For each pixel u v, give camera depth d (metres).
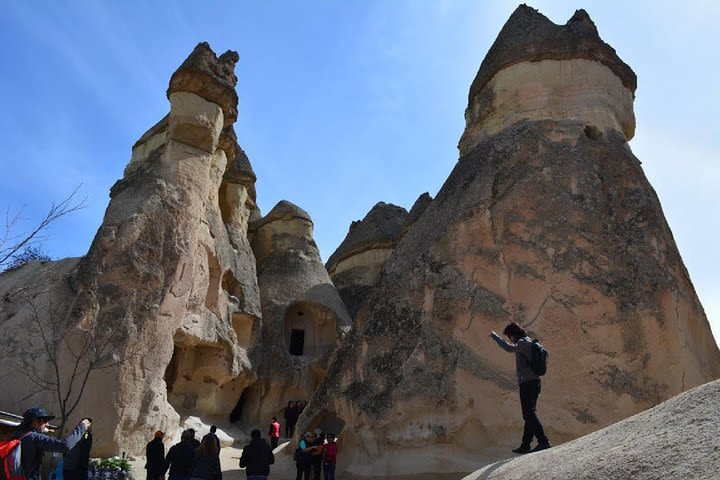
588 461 4.00
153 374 13.51
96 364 12.22
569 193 10.61
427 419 9.37
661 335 9.26
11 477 4.24
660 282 9.61
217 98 16.45
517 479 4.51
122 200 15.01
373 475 9.38
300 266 24.67
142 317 13.62
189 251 15.10
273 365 21.62
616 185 10.79
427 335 10.00
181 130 15.96
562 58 12.14
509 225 10.47
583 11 13.01
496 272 10.20
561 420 8.89
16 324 13.23
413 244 11.69
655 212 10.49
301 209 26.47
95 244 13.99
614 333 9.41
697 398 4.13
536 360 6.28
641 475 3.44
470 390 9.38
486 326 9.80
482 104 12.84
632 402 8.93
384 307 10.88
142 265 14.05
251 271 21.69
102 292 13.37
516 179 10.85
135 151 19.91
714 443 3.37
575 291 9.77
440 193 12.22
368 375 10.36
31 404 12.02
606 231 10.28
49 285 13.83
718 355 10.19
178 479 7.88
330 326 23.58
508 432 9.02
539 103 11.82
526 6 13.59
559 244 10.17
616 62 12.46
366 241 28.12
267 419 21.08
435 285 10.35
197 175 15.95
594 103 11.72
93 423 12.17
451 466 8.96
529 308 9.81
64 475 6.64
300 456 10.12
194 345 17.80
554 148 11.16
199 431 17.42
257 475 7.75
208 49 16.62
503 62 12.52
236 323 20.36
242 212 22.73
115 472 11.44
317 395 11.43
